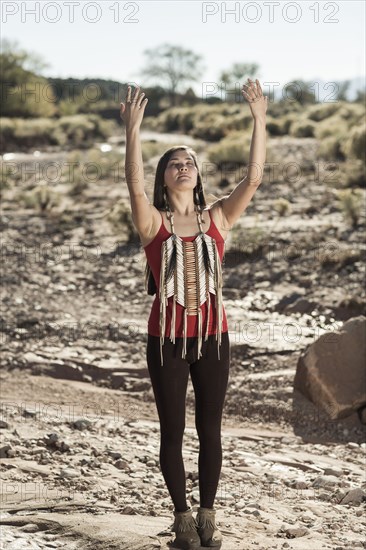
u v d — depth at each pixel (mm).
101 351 10633
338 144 29516
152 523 4699
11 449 6336
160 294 4262
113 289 14180
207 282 4297
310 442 7844
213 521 4395
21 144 41750
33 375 9641
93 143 44656
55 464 6137
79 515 4797
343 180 23797
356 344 8680
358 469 6805
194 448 6965
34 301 13227
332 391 8383
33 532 4449
